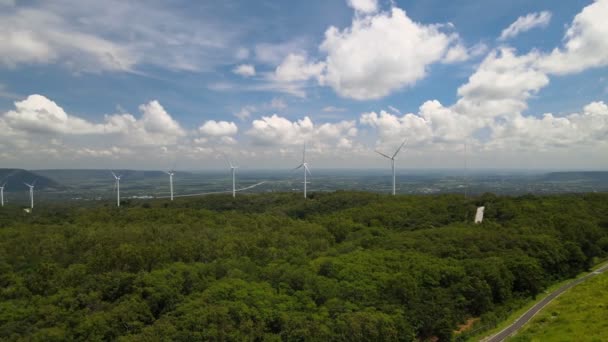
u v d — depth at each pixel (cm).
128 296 6278
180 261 7681
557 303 7238
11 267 7681
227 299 5950
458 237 9344
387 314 5778
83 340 5281
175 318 5544
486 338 6112
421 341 6084
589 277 9338
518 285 7862
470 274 7300
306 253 9006
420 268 7262
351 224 11688
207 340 4984
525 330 5962
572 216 11612
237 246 8856
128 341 4981
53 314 5766
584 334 5000
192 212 13325
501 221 11619
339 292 6312
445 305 6391
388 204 13988
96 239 9106
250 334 5169
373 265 7438
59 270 7312
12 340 5272
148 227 10481
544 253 8631
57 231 10231
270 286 6544
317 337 5119
